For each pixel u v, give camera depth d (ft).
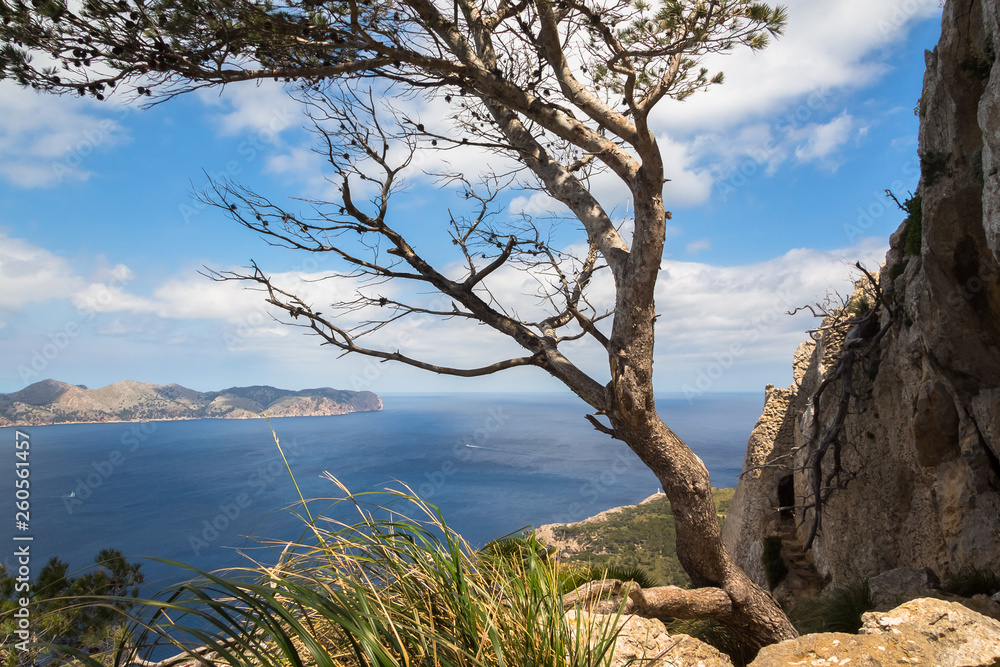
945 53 33.68
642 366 22.77
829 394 71.97
